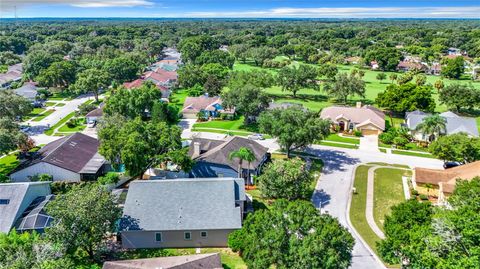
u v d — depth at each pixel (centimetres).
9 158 7019
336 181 6088
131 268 3325
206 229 4244
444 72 16300
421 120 8450
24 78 14025
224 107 9344
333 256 2912
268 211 3453
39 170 5903
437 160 7112
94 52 19838
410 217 3650
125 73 14300
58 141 6875
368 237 4506
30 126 8956
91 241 3794
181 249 4306
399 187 5903
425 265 2948
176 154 5444
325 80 15312
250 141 6619
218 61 17550
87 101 11444
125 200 4659
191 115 9856
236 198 4734
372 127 8594
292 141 6444
